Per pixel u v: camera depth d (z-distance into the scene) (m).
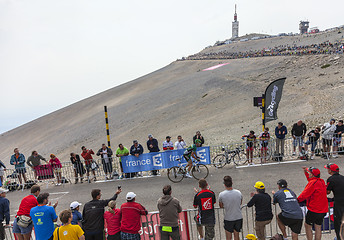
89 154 11.80
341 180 4.79
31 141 68.38
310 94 34.75
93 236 4.97
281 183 5.00
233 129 31.64
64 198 9.98
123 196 9.56
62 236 4.12
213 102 50.84
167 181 10.68
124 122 57.84
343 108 23.17
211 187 9.44
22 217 5.38
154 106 63.31
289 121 26.88
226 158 11.86
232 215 4.94
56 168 11.71
